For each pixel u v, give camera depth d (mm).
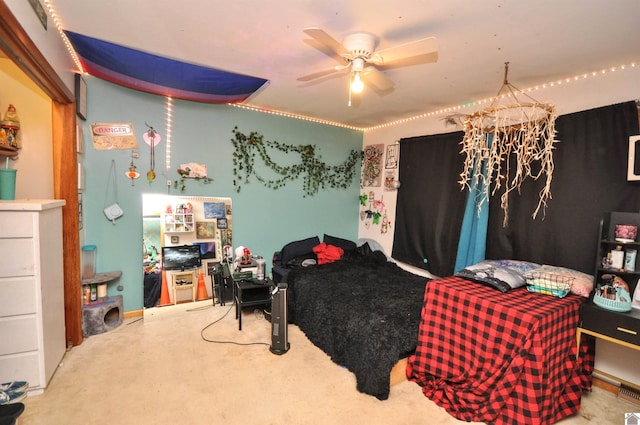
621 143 2234
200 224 3559
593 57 2160
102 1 1753
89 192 3020
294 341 2887
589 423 1946
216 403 2002
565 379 1981
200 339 2816
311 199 4379
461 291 2180
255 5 1729
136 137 3199
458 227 3328
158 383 2176
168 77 2689
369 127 4609
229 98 3244
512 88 2787
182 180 3473
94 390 2078
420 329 2338
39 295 1989
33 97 2475
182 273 3430
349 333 2441
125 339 2773
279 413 1940
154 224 3318
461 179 3295
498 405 1854
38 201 2107
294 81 2861
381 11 1729
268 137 3961
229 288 3650
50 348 2148
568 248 2502
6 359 1936
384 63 2090
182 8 1784
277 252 4125
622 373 2270
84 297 2914
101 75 2746
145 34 2084
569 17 1706
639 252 2096
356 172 4730
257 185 3945
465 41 2010
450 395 2053
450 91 2941
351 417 1937
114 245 3166
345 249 4352
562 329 1938
